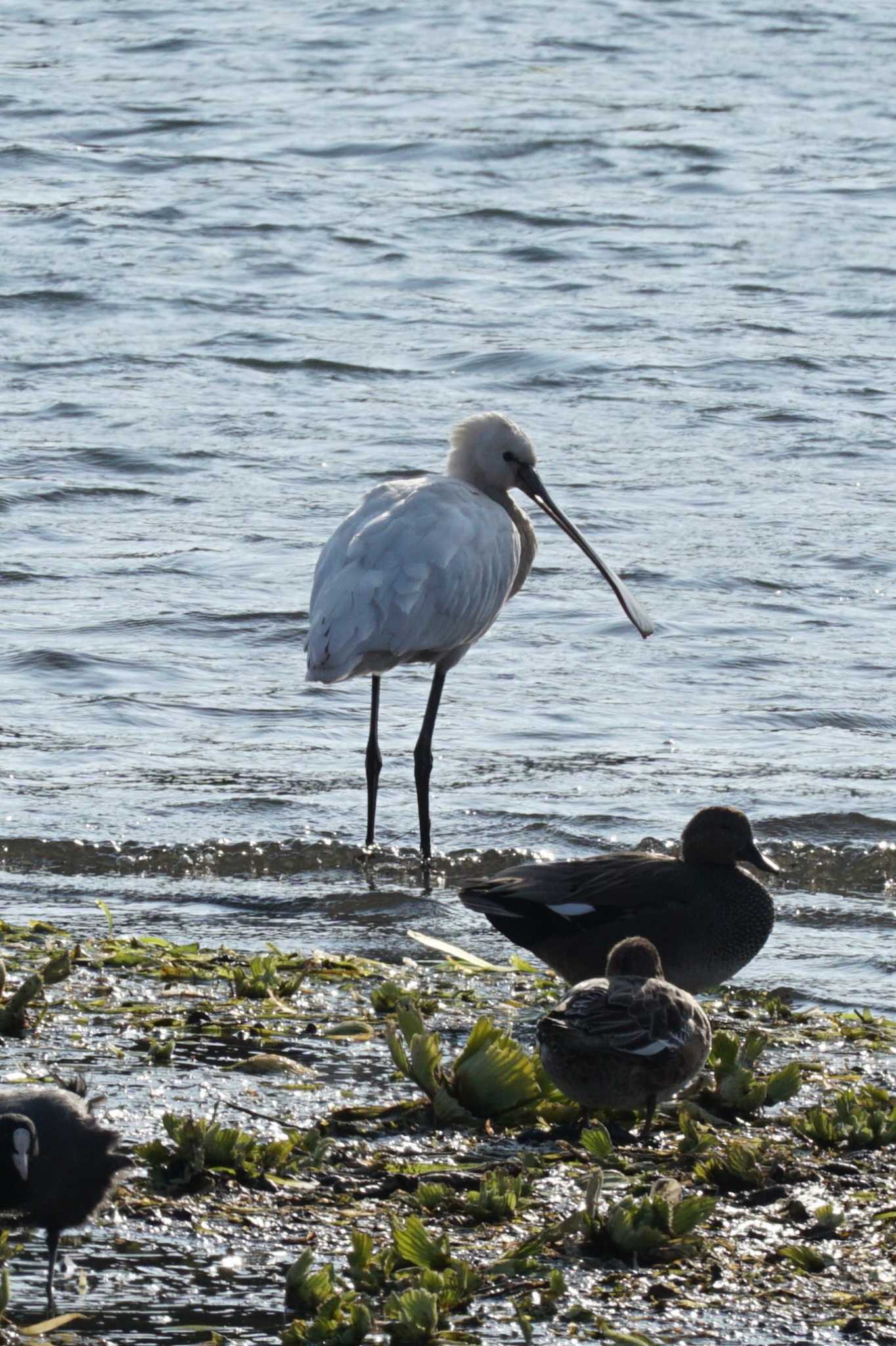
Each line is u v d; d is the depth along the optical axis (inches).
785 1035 386.3
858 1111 334.3
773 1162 317.4
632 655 713.6
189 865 512.1
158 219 1454.2
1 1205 262.4
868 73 1964.8
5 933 440.1
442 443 991.0
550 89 1891.0
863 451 987.3
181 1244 281.6
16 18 2134.6
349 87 1892.2
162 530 850.8
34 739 611.2
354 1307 254.7
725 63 2001.7
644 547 839.7
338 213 1487.5
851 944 458.3
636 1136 330.6
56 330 1196.5
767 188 1578.5
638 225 1475.1
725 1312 263.7
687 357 1149.7
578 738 627.5
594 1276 274.2
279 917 471.5
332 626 530.3
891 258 1378.0
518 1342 253.8
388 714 650.8
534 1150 322.7
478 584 551.8
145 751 604.7
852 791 575.8
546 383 1101.7
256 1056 358.3
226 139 1701.5
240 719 639.8
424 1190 296.5
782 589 789.2
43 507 877.2
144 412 1028.5
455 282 1326.3
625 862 405.1
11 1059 353.7
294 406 1053.2
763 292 1306.6
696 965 396.5
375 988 405.4
